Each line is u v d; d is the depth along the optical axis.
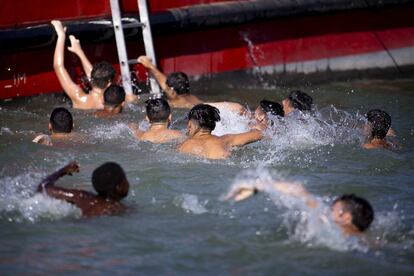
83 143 25.23
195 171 22.62
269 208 19.73
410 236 18.16
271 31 35.44
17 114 29.61
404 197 21.09
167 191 21.03
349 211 17.67
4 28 30.00
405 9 38.06
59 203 19.05
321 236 17.61
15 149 24.27
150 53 31.80
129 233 18.06
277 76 35.94
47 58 31.41
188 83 31.36
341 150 25.08
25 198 19.73
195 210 19.64
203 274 16.16
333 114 30.56
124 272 16.14
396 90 35.22
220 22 33.25
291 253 17.11
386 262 16.73
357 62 37.50
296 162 23.80
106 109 28.95
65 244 17.41
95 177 19.30
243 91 34.81
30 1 30.53
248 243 17.62
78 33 30.58
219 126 26.69
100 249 17.22
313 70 36.69
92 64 32.06
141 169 22.72
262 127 26.25
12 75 30.88
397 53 38.28
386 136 27.25
